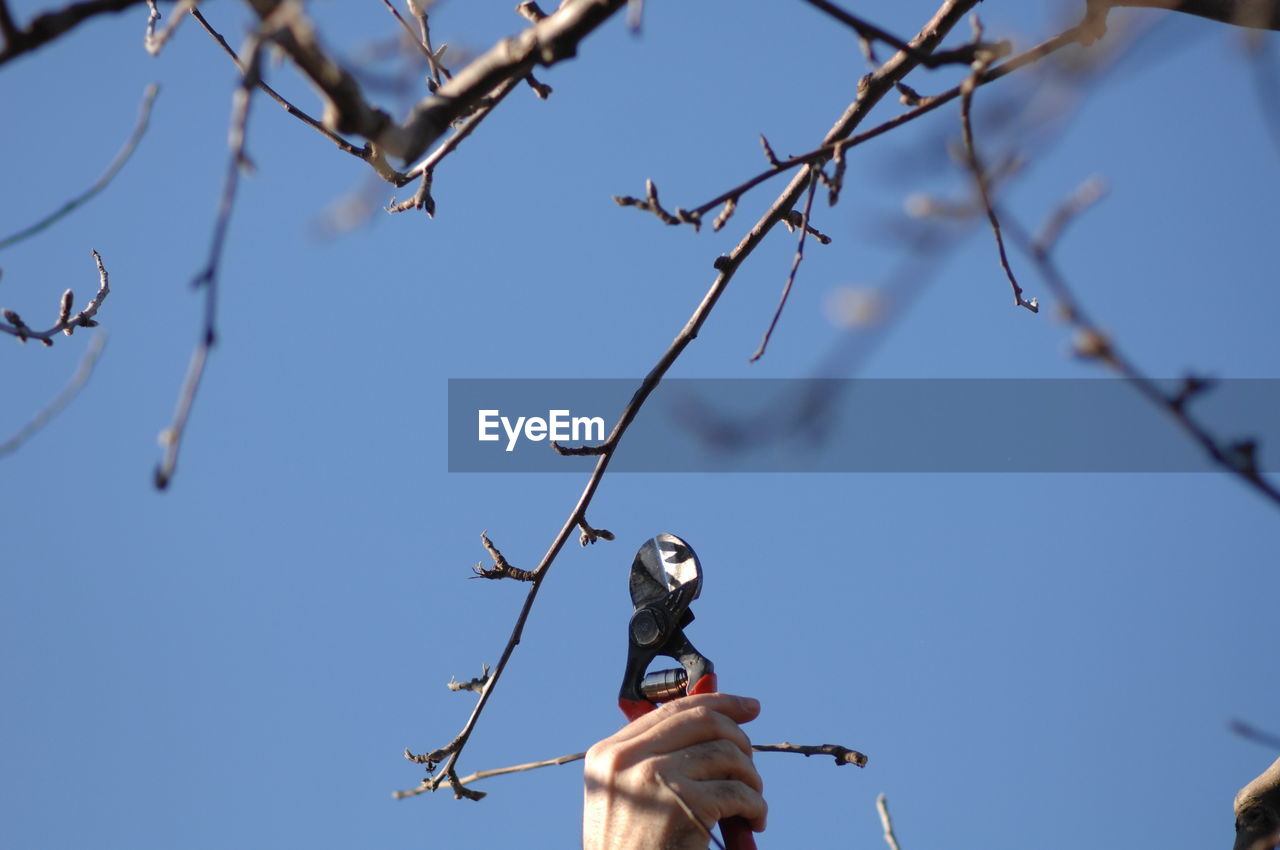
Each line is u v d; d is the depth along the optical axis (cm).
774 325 214
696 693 276
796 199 264
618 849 225
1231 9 187
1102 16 178
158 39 167
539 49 179
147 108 176
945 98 194
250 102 142
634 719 282
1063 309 121
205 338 137
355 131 173
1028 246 124
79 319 263
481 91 183
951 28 240
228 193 140
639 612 285
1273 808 265
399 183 248
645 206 199
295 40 160
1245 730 156
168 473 135
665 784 209
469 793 289
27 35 145
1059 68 130
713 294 271
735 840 229
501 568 286
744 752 238
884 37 178
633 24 173
